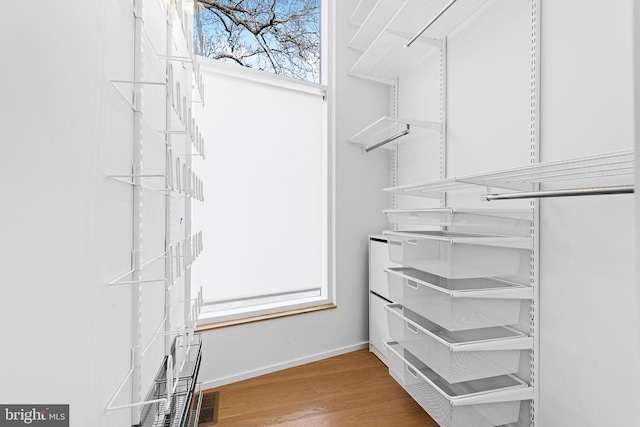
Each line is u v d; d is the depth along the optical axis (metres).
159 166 0.99
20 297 0.39
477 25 1.54
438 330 1.52
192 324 1.03
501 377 1.34
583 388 1.07
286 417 1.48
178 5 0.86
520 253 1.28
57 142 0.45
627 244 0.96
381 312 2.04
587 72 1.06
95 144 0.56
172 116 1.16
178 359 0.91
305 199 2.16
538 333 1.23
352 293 2.23
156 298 0.95
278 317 1.96
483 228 1.33
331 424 1.43
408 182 2.14
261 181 1.98
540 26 1.22
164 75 1.05
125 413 0.70
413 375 1.43
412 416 1.48
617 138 0.98
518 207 1.32
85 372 0.53
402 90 2.22
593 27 1.04
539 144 1.23
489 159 1.47
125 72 0.70
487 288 1.27
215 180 1.82
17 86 0.38
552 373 1.18
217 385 1.76
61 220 0.46
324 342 2.12
